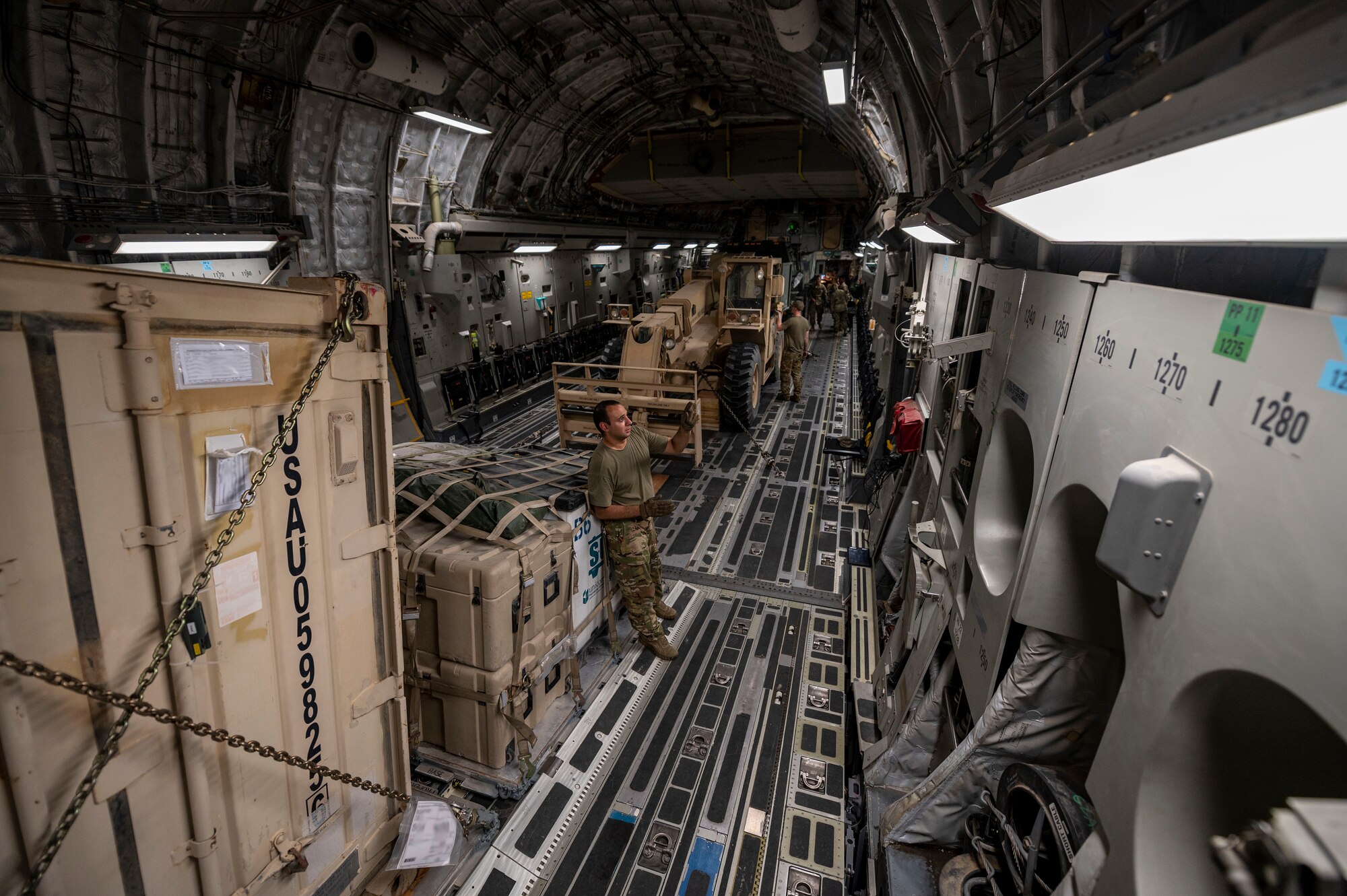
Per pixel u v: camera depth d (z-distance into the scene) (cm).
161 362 162
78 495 151
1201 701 123
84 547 154
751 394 927
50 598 149
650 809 328
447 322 962
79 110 455
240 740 183
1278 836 78
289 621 211
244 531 191
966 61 310
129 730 167
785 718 392
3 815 146
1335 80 53
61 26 423
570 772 347
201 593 179
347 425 222
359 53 591
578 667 398
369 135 704
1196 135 75
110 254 479
